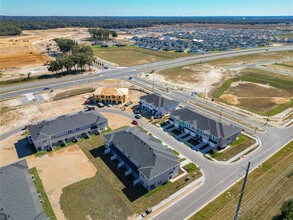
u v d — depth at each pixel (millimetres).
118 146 67250
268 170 63781
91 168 64125
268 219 48500
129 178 60625
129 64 179625
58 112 97000
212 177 61344
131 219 49188
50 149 71750
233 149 73562
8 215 42469
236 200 53844
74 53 168875
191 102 109875
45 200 53344
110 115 95312
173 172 60312
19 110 98375
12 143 75438
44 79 138750
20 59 190625
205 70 163750
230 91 124750
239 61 190875
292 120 92438
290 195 54812
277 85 131875
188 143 76688
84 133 78750
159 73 156750
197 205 52656
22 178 53312
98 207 51938
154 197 54812
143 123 89062
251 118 94125
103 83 133250
